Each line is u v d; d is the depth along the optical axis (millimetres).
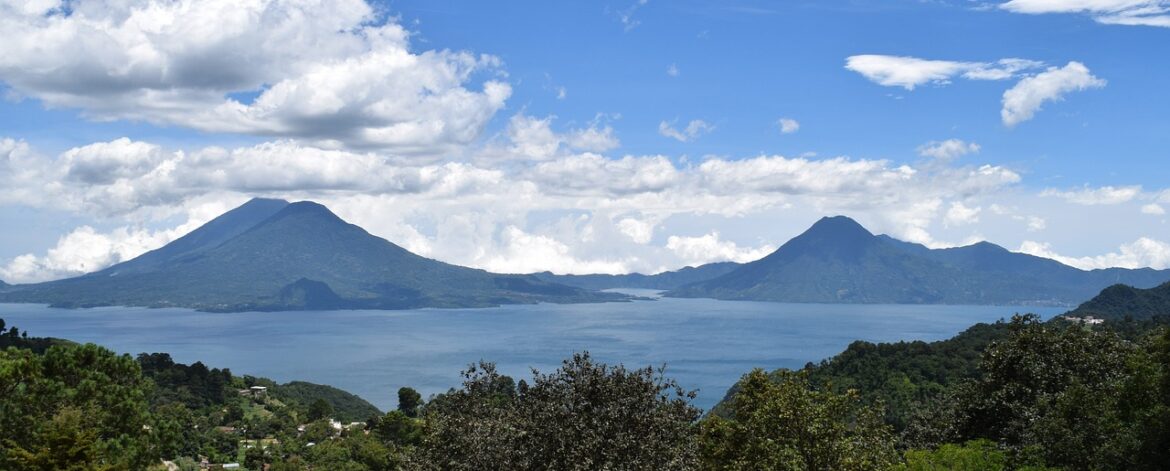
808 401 30000
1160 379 29469
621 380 23672
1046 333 40125
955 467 32438
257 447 108375
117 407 37812
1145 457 28250
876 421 33062
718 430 33875
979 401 40312
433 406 26969
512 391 26734
